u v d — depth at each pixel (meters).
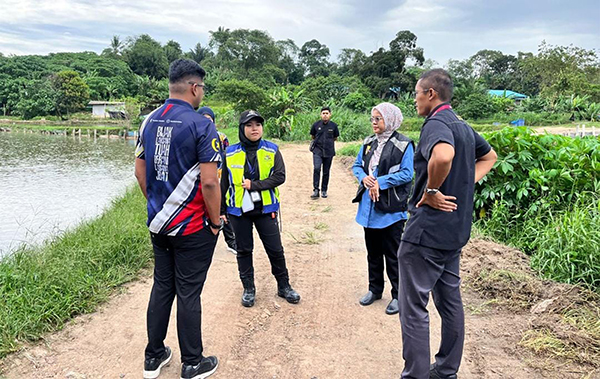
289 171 12.11
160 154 2.55
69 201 11.82
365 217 3.61
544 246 4.39
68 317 3.52
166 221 2.58
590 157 5.25
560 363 2.86
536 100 48.41
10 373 2.79
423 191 2.54
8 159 22.64
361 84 50.59
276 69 78.50
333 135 8.33
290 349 3.15
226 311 3.71
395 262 3.64
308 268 4.73
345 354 3.09
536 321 3.30
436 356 2.72
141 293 4.09
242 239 3.74
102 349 3.12
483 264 4.27
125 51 93.81
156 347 2.77
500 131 5.74
